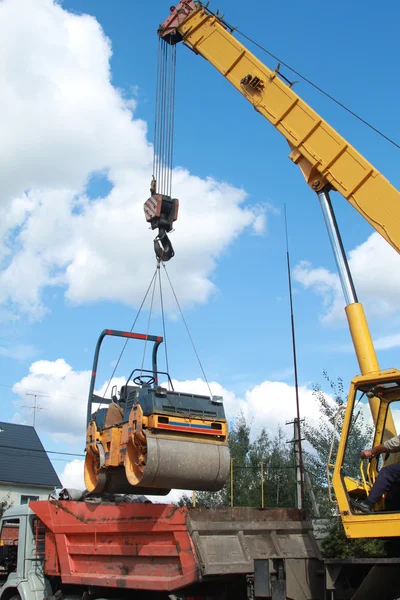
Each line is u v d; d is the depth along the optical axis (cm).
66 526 907
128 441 816
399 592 623
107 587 850
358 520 624
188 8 1129
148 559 770
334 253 910
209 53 1085
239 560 713
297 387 1631
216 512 748
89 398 984
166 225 1080
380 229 879
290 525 788
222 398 861
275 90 1003
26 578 995
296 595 706
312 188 952
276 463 2705
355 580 666
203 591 743
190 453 798
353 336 842
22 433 3803
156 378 975
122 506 813
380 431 691
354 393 669
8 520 1088
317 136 952
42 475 3519
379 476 629
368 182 900
